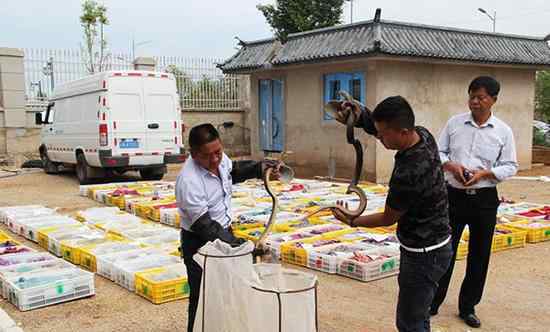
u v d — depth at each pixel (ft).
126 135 40.50
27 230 25.34
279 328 9.61
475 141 14.79
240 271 10.27
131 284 18.10
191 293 12.25
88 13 65.51
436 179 10.40
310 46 44.96
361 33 41.29
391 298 17.33
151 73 41.68
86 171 42.91
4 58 56.54
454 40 44.14
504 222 25.59
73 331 15.06
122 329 15.17
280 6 78.43
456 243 15.11
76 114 43.83
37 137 58.95
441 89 44.83
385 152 42.06
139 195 33.83
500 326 15.17
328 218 26.78
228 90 67.46
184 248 12.24
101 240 22.81
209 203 11.97
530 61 47.44
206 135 11.43
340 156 44.47
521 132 51.52
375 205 29.66
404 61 41.91
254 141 54.44
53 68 59.26
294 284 10.40
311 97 46.73
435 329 14.89
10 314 16.26
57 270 18.58
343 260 19.51
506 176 14.46
